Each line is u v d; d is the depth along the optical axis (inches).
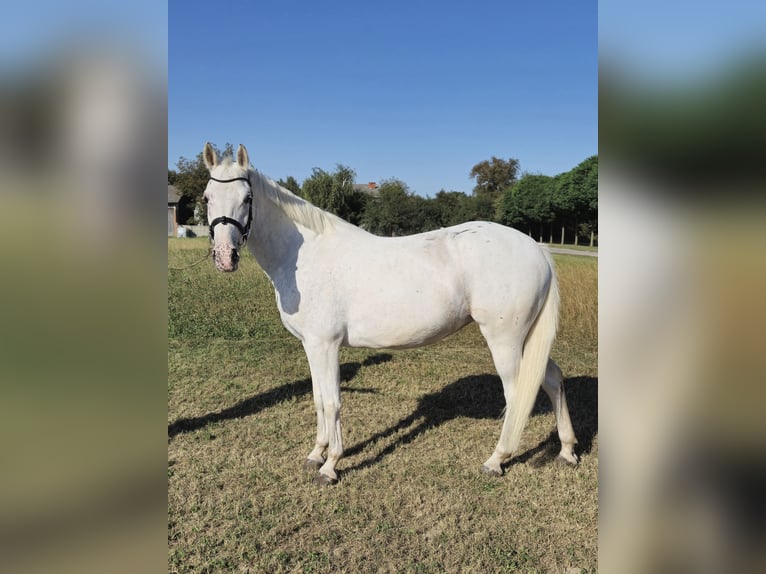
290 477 127.0
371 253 122.6
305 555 97.5
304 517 109.8
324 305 120.8
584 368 216.5
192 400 182.2
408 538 102.3
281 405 176.9
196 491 120.6
